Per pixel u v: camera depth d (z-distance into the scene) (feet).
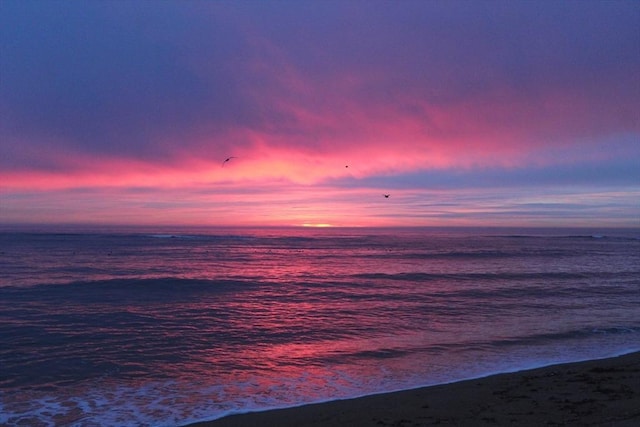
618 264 159.74
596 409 26.99
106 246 238.48
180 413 30.12
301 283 102.89
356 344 49.65
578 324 60.29
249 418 28.89
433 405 30.19
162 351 46.47
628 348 48.08
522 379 35.86
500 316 65.92
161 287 94.07
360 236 447.83
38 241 279.90
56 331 54.60
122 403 32.14
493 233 627.05
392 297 83.61
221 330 56.18
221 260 165.99
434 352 46.29
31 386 35.96
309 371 39.96
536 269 139.03
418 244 301.22
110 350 46.62
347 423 27.43
